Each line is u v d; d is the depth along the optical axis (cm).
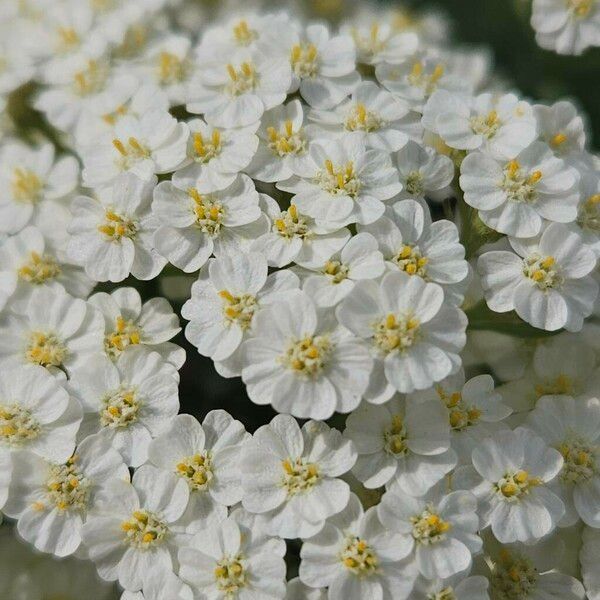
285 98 16
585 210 16
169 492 15
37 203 16
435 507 15
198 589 15
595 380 16
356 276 15
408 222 15
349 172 15
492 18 19
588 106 18
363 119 16
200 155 16
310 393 15
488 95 16
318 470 15
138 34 17
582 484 15
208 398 16
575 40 17
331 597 14
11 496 15
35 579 16
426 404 15
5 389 15
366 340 15
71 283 16
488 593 15
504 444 15
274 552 15
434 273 15
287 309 15
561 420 15
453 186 16
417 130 16
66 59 17
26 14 17
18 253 16
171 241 15
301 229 15
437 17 19
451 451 15
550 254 15
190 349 16
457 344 15
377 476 15
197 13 18
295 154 16
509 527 15
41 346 15
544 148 16
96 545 15
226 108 16
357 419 15
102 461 15
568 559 15
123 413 15
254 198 15
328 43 16
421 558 15
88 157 16
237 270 15
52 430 15
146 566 15
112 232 15
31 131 17
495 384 16
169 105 16
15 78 17
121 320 15
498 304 15
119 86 16
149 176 15
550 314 15
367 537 15
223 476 15
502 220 15
